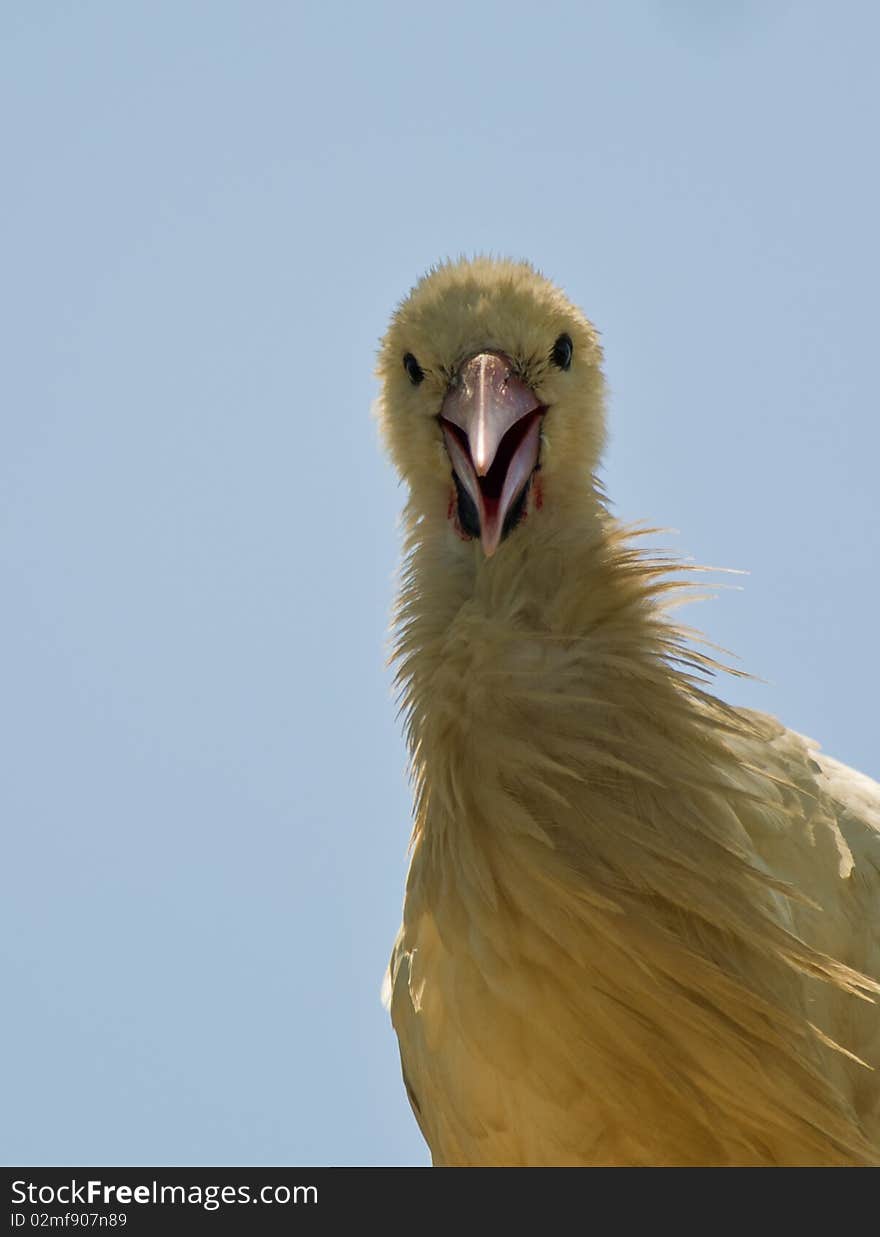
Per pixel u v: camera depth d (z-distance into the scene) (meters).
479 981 7.64
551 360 9.73
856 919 8.01
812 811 8.13
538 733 7.48
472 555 9.12
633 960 7.18
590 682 7.66
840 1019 7.73
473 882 7.50
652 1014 7.23
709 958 7.25
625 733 7.51
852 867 8.08
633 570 8.09
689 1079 7.28
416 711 8.27
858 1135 7.24
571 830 7.30
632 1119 7.46
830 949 7.82
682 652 7.96
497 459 9.54
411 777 8.44
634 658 7.79
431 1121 9.09
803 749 8.52
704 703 7.96
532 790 7.40
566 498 9.64
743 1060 7.13
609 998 7.27
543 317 9.82
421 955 8.20
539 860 7.24
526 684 7.61
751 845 7.65
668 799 7.37
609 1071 7.38
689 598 8.10
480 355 9.56
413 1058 9.05
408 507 10.07
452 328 9.80
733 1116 7.29
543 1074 7.55
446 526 9.67
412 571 9.43
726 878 7.23
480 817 7.51
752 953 7.29
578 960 7.23
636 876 7.18
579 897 7.18
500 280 10.16
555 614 7.96
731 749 7.93
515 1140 7.93
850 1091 7.66
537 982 7.40
